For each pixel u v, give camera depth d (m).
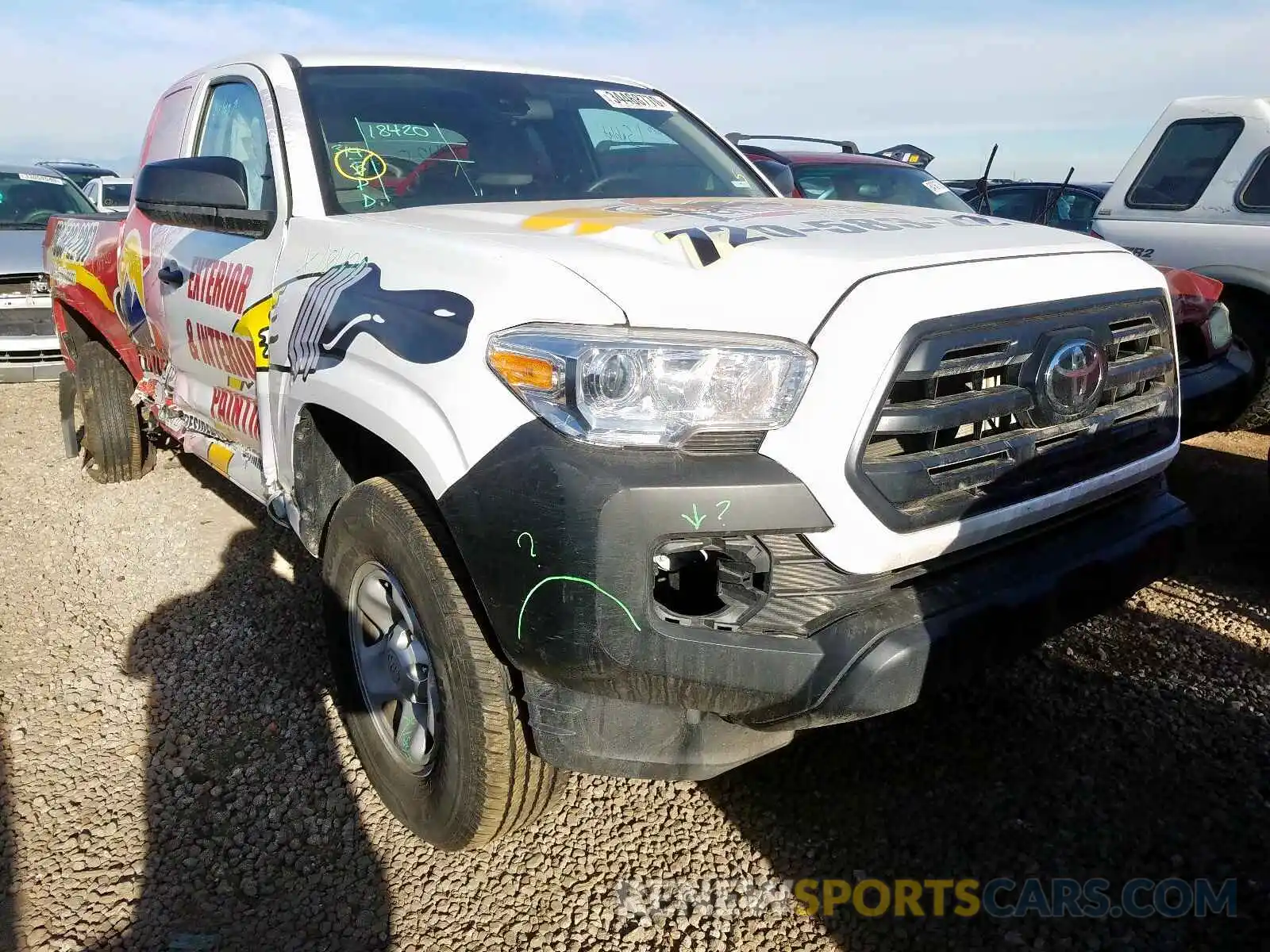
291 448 2.70
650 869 2.38
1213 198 5.61
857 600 1.94
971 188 9.83
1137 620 3.45
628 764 1.98
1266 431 5.72
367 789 2.68
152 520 4.62
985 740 2.79
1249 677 3.08
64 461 5.62
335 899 2.30
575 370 1.81
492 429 1.91
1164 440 2.53
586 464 1.79
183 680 3.22
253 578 3.96
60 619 3.67
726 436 1.84
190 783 2.71
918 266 2.03
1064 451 2.24
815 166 7.44
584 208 2.68
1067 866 2.33
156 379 4.09
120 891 2.33
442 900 2.29
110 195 13.25
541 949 2.14
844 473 1.84
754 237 2.15
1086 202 9.16
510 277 2.03
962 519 2.02
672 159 3.63
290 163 2.90
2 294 6.86
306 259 2.69
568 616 1.81
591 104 3.64
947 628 1.92
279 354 2.67
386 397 2.16
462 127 3.24
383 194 2.95
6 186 8.70
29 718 3.02
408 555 2.18
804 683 1.84
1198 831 2.43
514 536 1.85
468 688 2.07
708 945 2.15
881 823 2.49
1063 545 2.25
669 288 1.92
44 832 2.52
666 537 1.78
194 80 3.80
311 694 3.12
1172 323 2.54
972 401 2.02
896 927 2.18
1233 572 3.84
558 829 2.52
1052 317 2.14
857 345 1.85
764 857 2.40
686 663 1.82
